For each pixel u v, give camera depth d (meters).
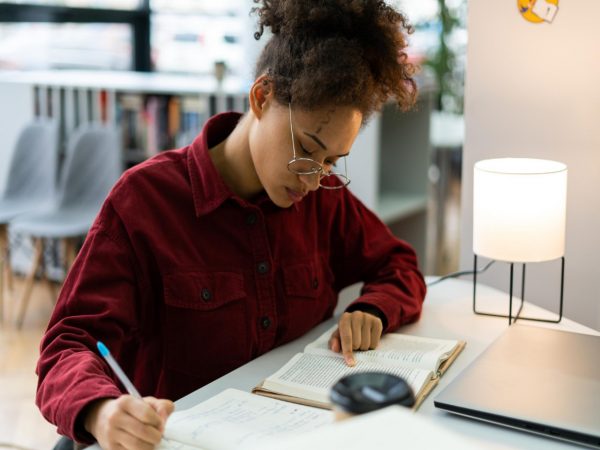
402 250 1.81
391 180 3.94
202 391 1.32
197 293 1.45
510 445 1.11
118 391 1.15
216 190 1.47
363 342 1.46
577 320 2.00
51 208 3.95
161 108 4.08
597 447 1.10
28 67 4.82
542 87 1.94
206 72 5.08
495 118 2.00
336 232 1.76
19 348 3.40
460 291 1.89
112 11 4.96
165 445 1.07
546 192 1.57
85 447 1.18
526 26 1.93
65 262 3.87
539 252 1.59
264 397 1.24
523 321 1.68
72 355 1.24
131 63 5.11
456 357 1.47
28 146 4.05
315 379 1.31
